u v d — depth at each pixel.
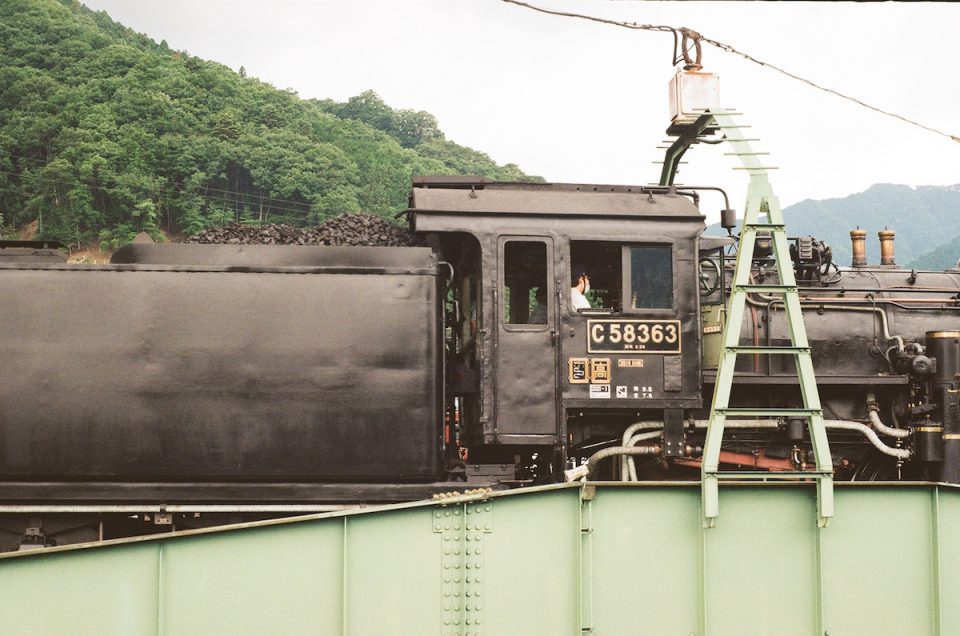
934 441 8.45
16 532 7.50
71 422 7.37
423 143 135.62
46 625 6.46
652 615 7.14
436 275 7.78
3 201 96.88
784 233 7.71
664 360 8.07
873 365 9.37
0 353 7.40
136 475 7.39
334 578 6.81
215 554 6.69
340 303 7.66
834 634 7.27
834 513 7.38
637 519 7.20
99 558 6.55
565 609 7.04
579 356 7.98
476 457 8.73
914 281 10.06
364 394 7.59
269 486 7.48
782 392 9.00
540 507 7.09
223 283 7.61
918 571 7.41
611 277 8.39
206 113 106.00
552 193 8.49
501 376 7.87
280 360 7.55
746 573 7.27
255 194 98.62
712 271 9.45
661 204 8.41
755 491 7.36
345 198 94.44
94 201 94.00
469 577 6.96
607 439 8.62
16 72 112.31
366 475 7.56
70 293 7.51
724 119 8.02
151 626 6.57
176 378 7.46
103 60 114.56
